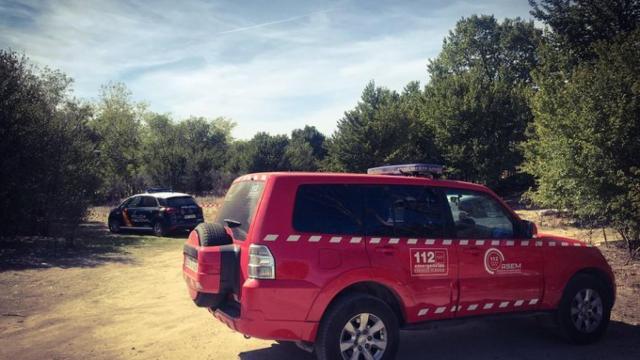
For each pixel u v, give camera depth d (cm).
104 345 570
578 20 2344
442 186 514
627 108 996
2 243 1373
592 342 557
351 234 451
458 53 5881
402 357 514
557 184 1141
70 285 904
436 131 2872
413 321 474
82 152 1571
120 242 1533
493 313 514
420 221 489
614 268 930
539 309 539
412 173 532
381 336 446
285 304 417
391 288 458
